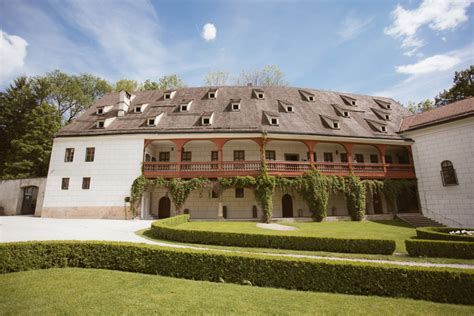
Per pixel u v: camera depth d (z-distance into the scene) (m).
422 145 23.30
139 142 21.53
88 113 25.42
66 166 21.52
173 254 7.47
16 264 7.37
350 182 21.38
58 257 7.87
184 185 20.19
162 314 4.77
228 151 23.59
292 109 24.98
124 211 20.33
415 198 24.33
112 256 7.88
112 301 5.34
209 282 6.79
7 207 23.47
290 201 23.30
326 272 6.55
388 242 10.70
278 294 6.02
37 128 31.06
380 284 6.27
